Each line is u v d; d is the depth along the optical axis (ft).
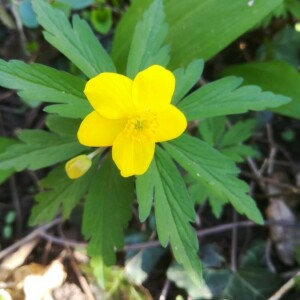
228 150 0.29
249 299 0.29
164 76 0.18
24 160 0.22
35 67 0.21
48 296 0.28
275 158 0.35
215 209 0.27
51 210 0.24
